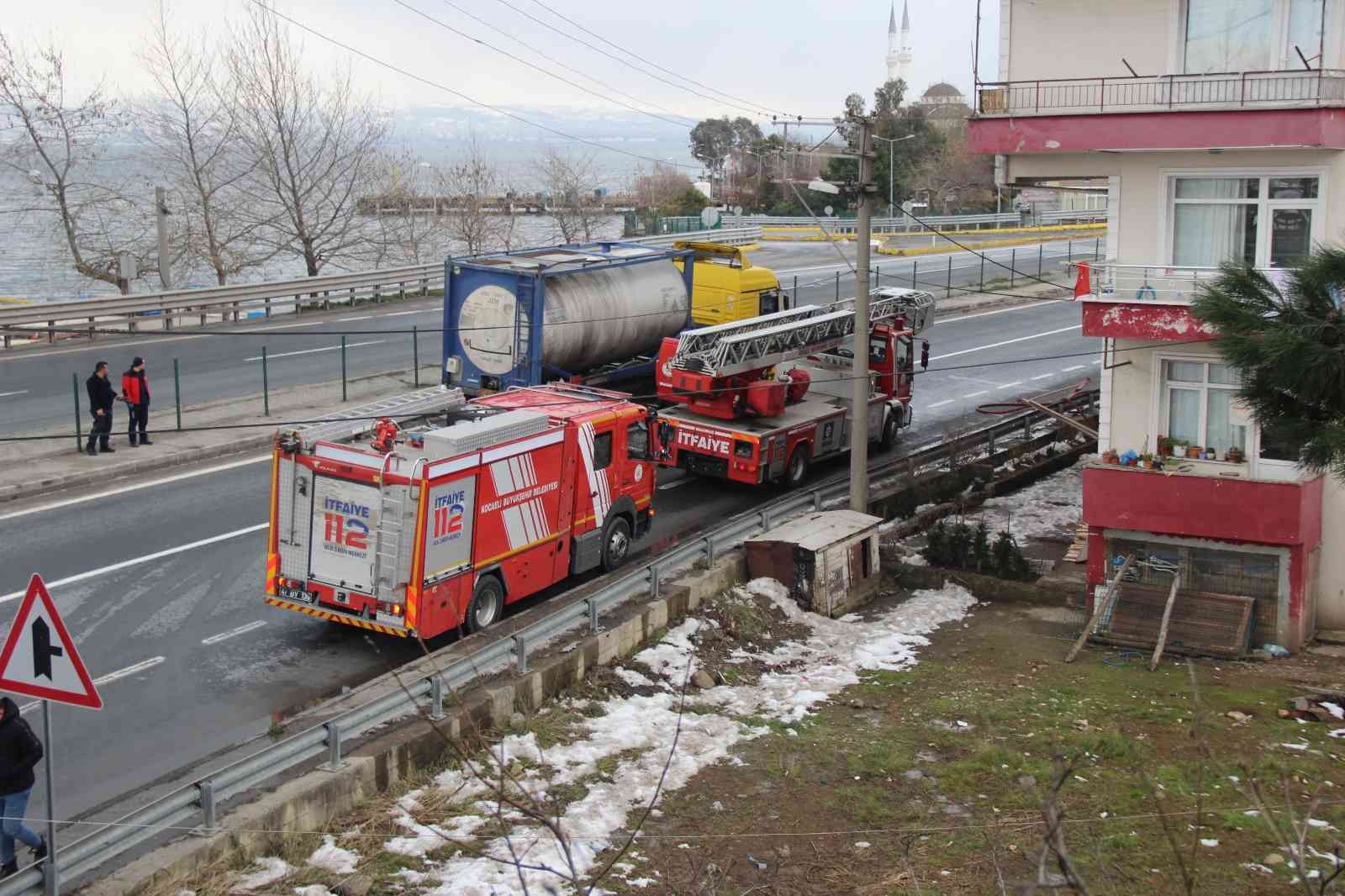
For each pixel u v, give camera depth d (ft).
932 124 281.95
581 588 57.77
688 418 79.36
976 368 124.98
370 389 98.27
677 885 34.63
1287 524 58.03
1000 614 65.31
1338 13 57.41
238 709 45.03
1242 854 36.50
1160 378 63.05
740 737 46.37
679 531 71.00
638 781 41.70
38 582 28.19
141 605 54.65
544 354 79.25
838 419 84.89
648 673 52.01
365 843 35.83
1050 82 62.80
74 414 85.87
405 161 184.65
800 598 63.10
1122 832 38.04
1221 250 61.11
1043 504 84.23
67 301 105.70
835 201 261.24
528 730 44.73
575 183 236.43
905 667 56.59
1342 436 32.22
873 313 91.09
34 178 139.23
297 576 51.03
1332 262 33.60
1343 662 57.52
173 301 113.39
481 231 183.42
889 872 35.65
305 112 149.69
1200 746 26.71
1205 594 60.44
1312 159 58.08
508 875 34.40
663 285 89.81
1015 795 41.14
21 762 32.14
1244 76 58.08
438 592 49.80
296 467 50.44
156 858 32.17
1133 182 61.93
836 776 42.91
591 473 59.52
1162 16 61.31
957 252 214.48
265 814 34.96
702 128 311.68
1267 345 32.53
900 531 75.20
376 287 134.92
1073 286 180.96
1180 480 59.88
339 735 38.14
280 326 119.75
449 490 49.78
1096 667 56.34
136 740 42.19
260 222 149.79
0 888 28.53
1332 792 41.27
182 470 76.95
